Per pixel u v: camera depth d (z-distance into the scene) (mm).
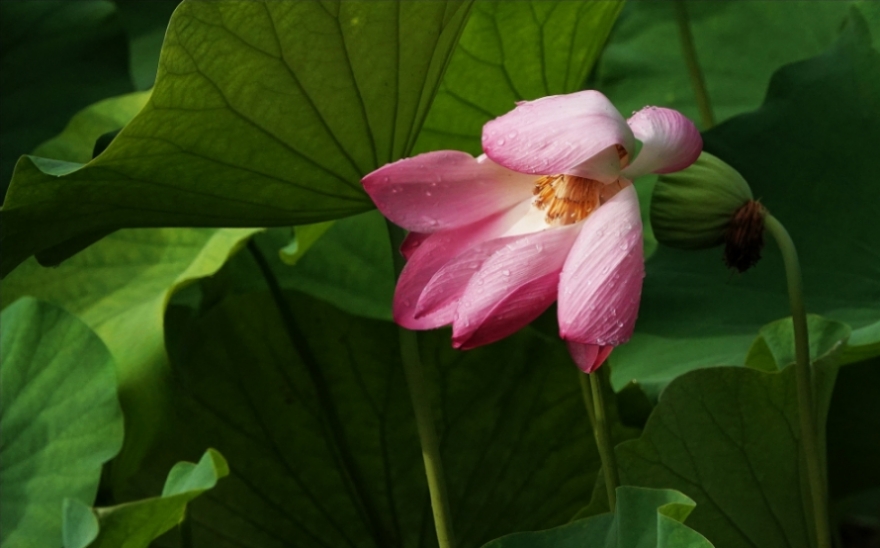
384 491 2326
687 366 2160
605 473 2053
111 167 2014
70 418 2174
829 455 2344
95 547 1971
